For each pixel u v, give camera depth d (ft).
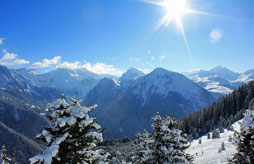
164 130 44.37
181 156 43.42
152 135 48.37
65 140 23.48
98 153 27.73
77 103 26.61
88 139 25.27
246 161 34.19
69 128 23.82
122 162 62.59
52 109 24.88
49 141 22.52
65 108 24.70
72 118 23.22
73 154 24.44
